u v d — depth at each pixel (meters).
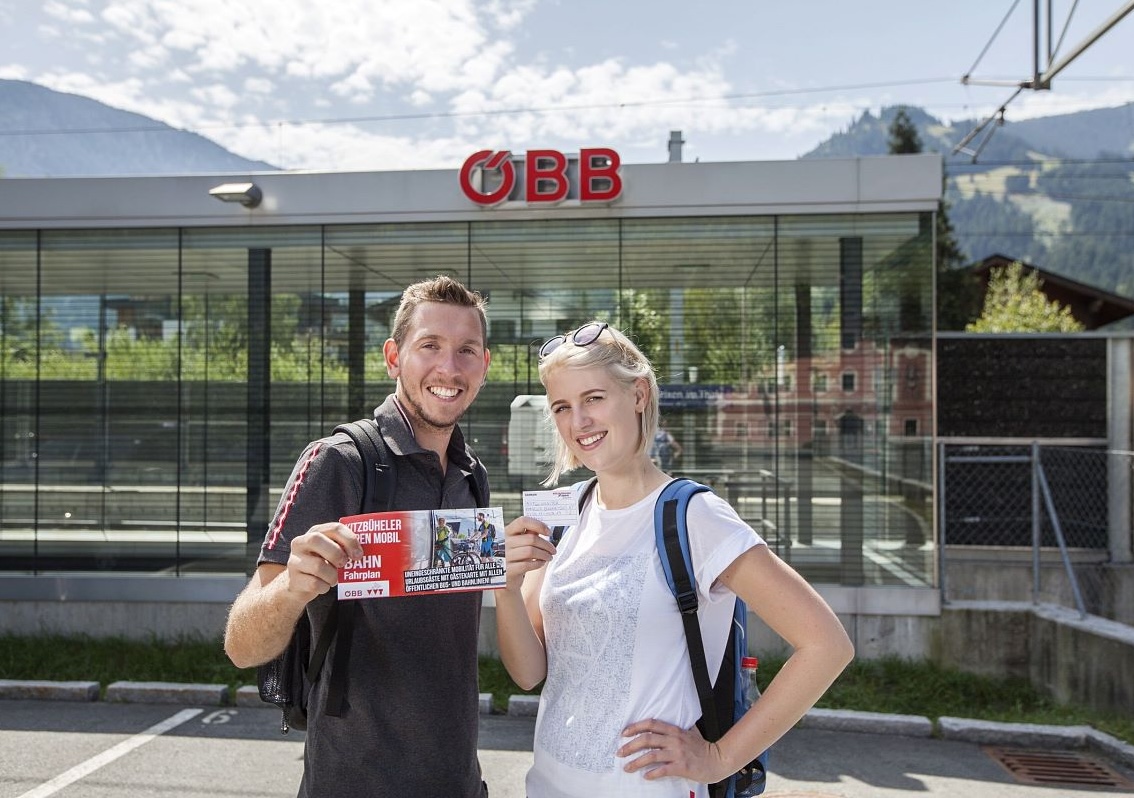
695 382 7.16
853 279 7.04
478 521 1.76
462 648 1.90
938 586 6.80
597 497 1.96
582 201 7.06
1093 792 4.39
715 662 1.74
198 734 5.10
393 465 1.89
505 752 4.89
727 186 7.05
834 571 6.98
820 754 4.91
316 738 1.80
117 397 7.53
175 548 7.41
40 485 7.55
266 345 7.43
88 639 6.92
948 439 10.45
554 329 7.21
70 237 7.57
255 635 1.65
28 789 4.23
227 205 7.37
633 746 1.65
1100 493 10.13
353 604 1.80
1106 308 28.67
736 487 7.10
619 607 1.74
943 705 5.80
